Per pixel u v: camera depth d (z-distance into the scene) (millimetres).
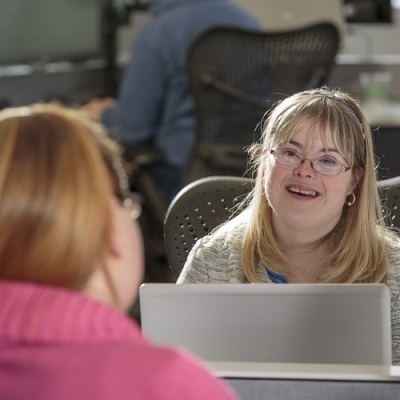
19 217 1092
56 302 1095
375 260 2504
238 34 4996
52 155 1124
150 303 1841
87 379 1047
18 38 6340
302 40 5105
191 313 1832
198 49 4984
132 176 5414
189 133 5492
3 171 1105
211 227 2893
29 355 1067
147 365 1061
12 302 1092
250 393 1637
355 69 6945
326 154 2412
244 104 5082
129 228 1200
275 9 6434
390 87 6926
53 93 6750
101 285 1161
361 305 1798
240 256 2594
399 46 7684
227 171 5137
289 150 2441
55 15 6527
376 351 1808
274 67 5102
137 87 5551
